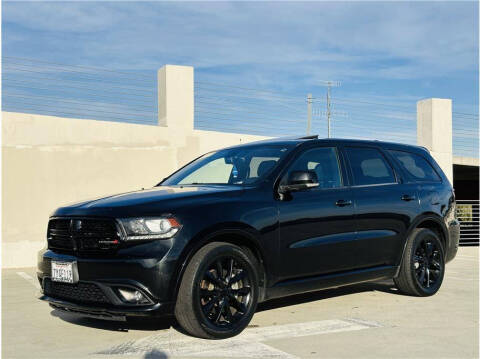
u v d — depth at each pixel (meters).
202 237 4.30
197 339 4.37
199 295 4.25
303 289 5.05
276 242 4.79
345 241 5.34
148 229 4.16
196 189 4.83
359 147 5.91
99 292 4.24
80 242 4.36
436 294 6.49
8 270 9.61
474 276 8.27
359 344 4.20
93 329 4.83
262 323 4.94
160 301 4.12
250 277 4.57
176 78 11.70
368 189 5.70
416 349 4.07
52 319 5.34
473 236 18.22
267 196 4.83
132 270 4.11
